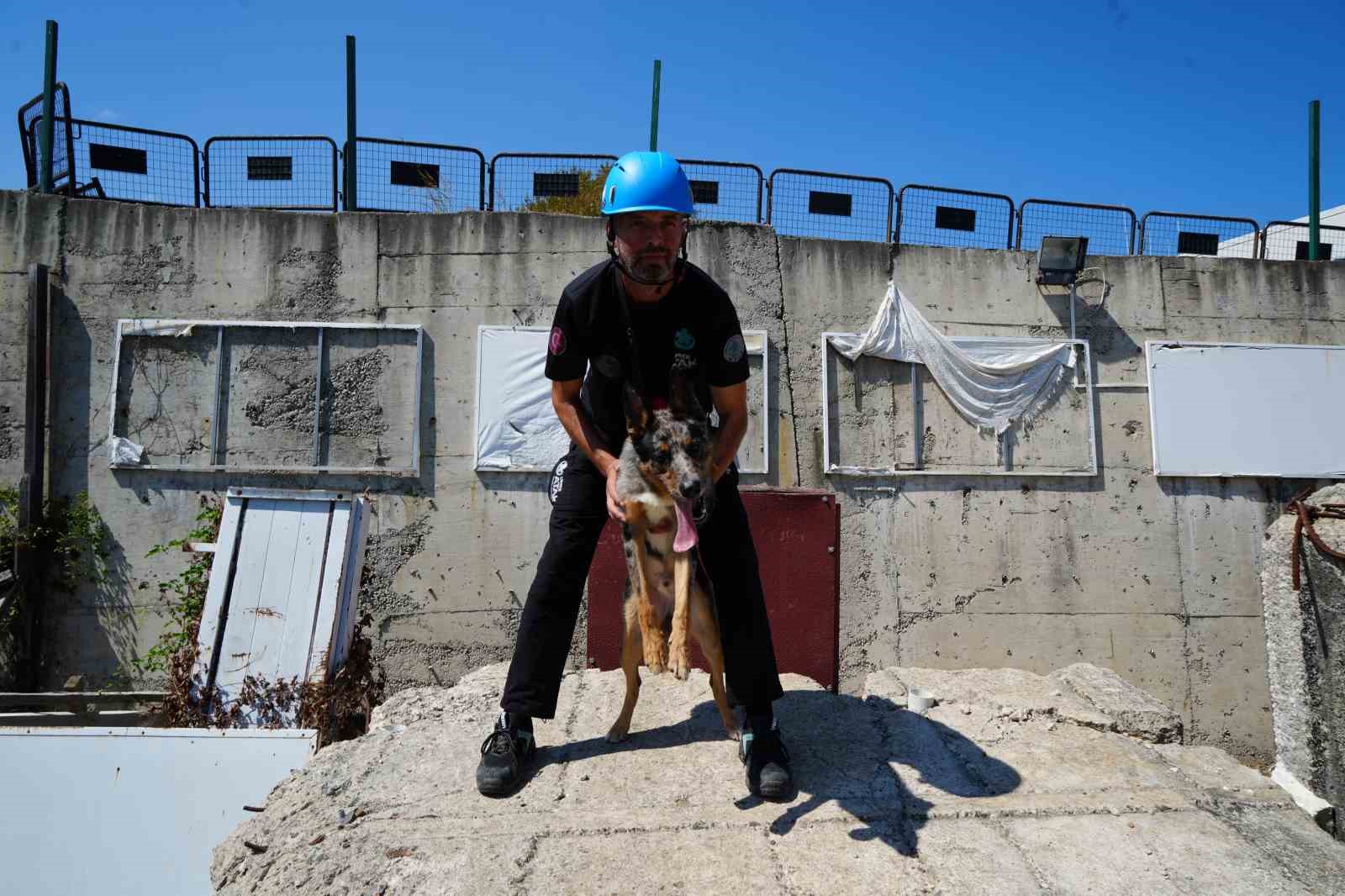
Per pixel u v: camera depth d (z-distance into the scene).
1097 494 9.54
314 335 8.94
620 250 2.82
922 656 9.16
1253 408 9.80
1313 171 10.91
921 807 2.89
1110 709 3.77
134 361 8.80
